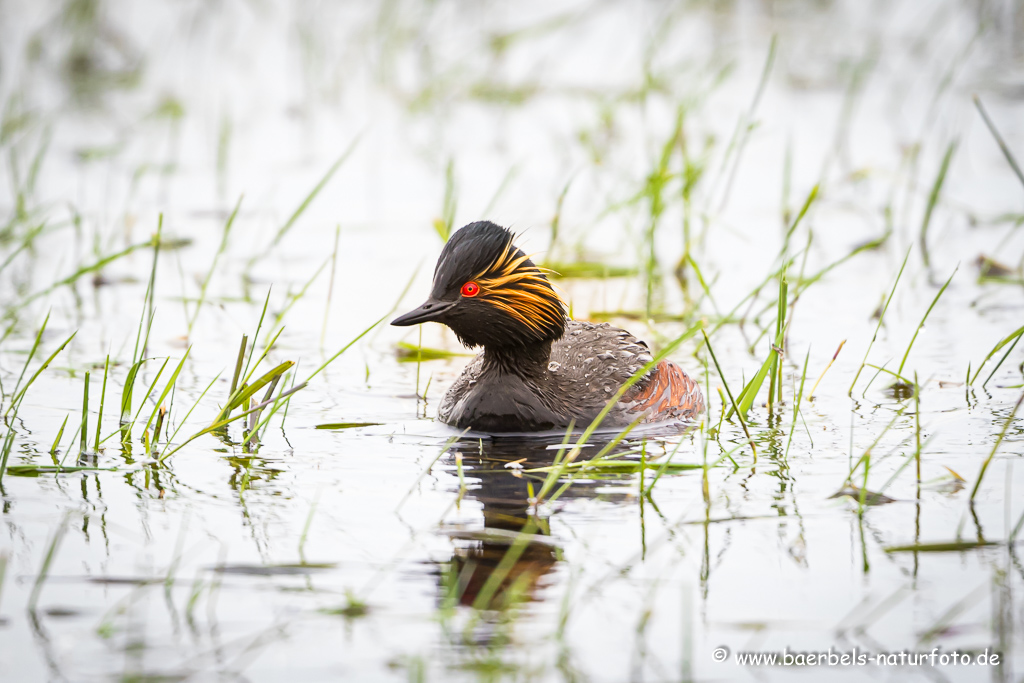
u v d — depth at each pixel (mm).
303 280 16609
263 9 31938
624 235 18922
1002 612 7258
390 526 8609
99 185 21031
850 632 7082
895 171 20906
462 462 10242
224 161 21094
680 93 26047
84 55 28984
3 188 20672
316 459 10258
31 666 6730
